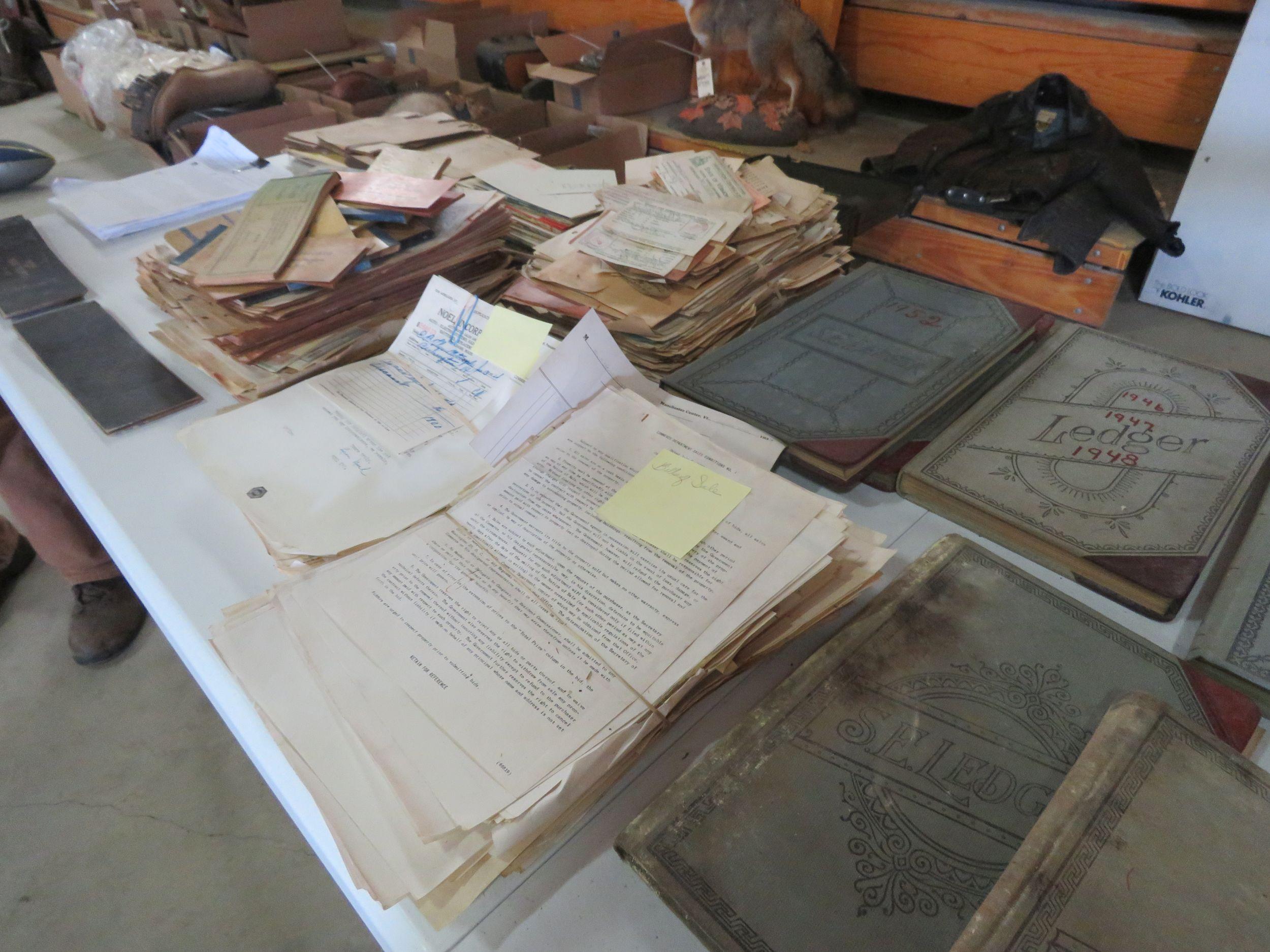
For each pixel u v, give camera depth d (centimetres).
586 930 49
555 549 67
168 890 136
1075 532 71
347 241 95
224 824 145
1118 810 46
